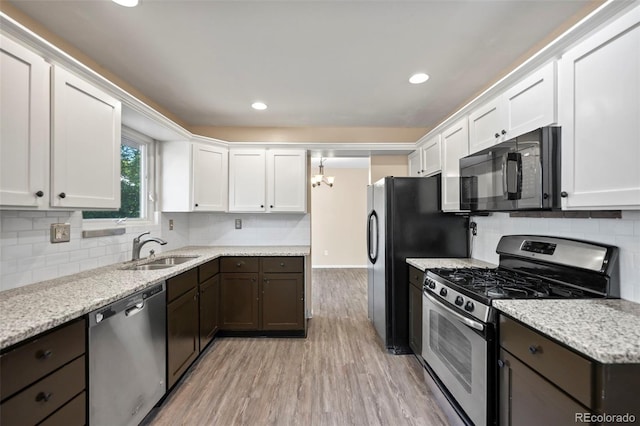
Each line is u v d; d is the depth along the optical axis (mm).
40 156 1293
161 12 1483
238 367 2363
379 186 2854
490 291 1518
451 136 2400
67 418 1156
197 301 2381
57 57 1379
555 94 1357
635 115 1016
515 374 1242
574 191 1251
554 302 1337
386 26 1600
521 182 1451
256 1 1406
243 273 2924
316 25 1588
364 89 2404
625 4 1040
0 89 1135
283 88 2387
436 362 1929
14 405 948
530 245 1845
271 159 3293
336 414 1806
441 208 2637
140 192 2773
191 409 1848
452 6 1448
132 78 2201
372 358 2523
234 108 2834
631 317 1139
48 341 1072
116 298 1413
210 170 3100
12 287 1512
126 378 1507
